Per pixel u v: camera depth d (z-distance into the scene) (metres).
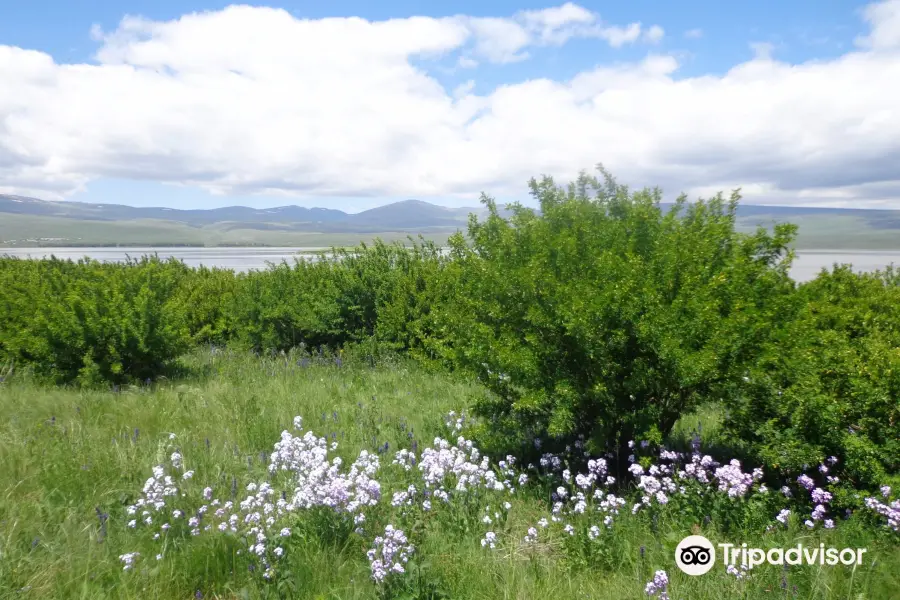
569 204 7.04
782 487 5.29
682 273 5.79
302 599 4.07
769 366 5.44
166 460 6.39
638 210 6.60
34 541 4.62
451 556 4.67
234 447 7.13
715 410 7.54
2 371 11.20
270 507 5.04
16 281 15.06
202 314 16.16
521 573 4.43
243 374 11.84
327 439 7.38
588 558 4.63
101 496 5.64
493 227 7.45
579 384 5.95
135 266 18.92
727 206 6.50
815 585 4.05
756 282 5.82
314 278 15.18
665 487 5.46
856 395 5.12
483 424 6.82
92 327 10.78
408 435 7.61
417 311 12.86
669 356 5.34
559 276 6.37
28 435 7.30
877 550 4.51
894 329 6.78
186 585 4.34
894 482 4.80
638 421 5.80
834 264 10.95
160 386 10.58
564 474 5.78
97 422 8.14
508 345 6.14
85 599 4.04
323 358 13.50
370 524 5.02
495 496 5.78
